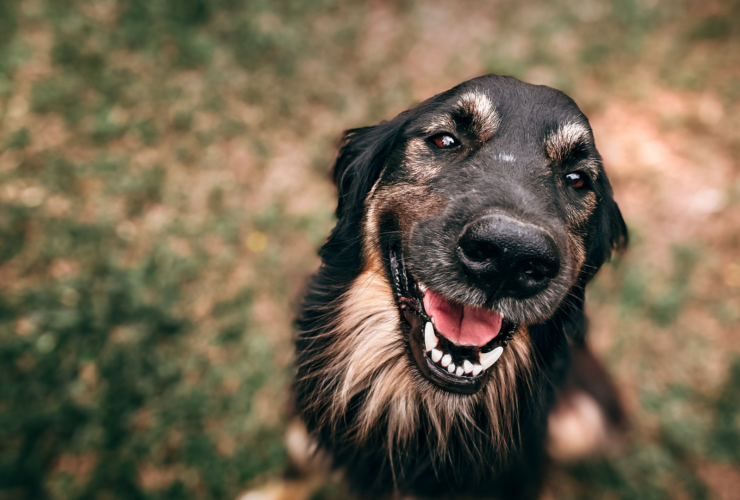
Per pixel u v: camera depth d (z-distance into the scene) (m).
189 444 0.50
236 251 0.63
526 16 1.07
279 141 0.77
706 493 0.50
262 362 0.55
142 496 0.47
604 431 0.51
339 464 0.42
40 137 0.69
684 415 0.54
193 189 0.69
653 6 1.07
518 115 0.35
